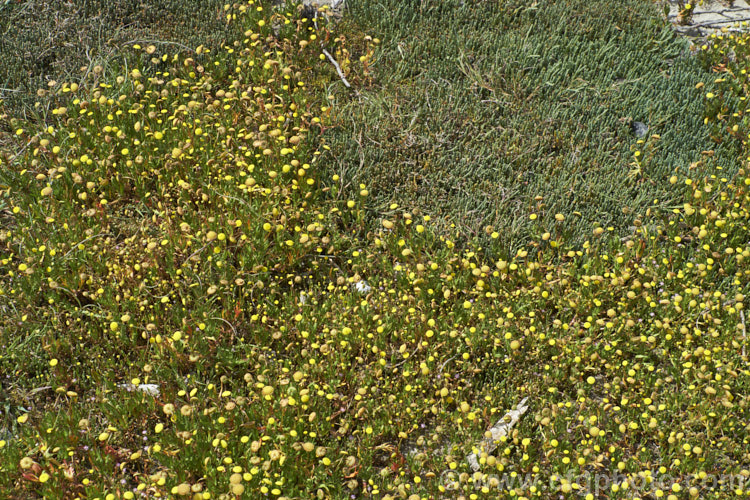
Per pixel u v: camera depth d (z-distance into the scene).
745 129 6.44
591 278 4.83
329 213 5.42
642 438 4.33
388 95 6.60
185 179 5.53
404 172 5.92
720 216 5.56
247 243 4.95
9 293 4.59
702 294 5.12
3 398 4.13
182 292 4.73
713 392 4.17
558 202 5.70
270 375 4.44
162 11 6.99
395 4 7.53
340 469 4.04
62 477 3.71
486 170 5.94
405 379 4.49
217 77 6.62
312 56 6.99
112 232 5.17
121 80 5.69
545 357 4.70
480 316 4.73
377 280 5.11
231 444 4.00
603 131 6.38
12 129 5.75
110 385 4.23
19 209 4.88
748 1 8.57
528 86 6.77
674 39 7.78
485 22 7.64
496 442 4.14
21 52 6.32
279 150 5.60
